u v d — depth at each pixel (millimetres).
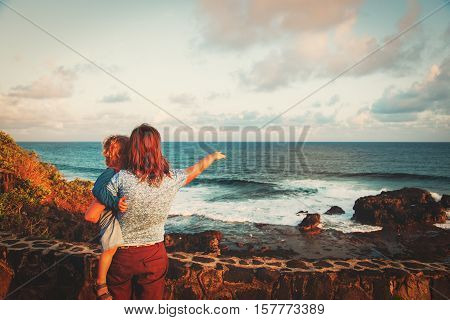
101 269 1983
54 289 3279
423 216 8289
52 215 6543
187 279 3281
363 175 23156
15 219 5801
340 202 11625
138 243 1920
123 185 1822
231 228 7742
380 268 3590
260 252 5977
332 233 7375
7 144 8867
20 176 7414
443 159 40000
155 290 2020
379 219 8359
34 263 3449
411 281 3381
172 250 5645
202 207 10328
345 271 3467
